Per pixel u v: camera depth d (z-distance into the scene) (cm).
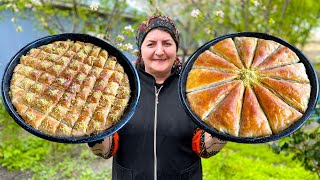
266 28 557
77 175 455
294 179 453
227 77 172
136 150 191
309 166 378
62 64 175
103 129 162
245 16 590
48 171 458
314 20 648
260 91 168
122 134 192
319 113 343
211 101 166
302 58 176
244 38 183
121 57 184
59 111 161
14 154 484
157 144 189
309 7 646
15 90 163
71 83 171
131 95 174
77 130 158
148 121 191
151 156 190
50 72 172
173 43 188
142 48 190
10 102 160
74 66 176
